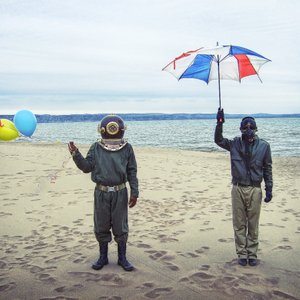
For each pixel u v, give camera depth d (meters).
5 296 3.36
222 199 8.08
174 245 4.90
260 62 4.04
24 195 8.34
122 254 4.04
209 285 3.59
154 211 6.95
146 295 3.36
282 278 3.76
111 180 3.83
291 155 23.25
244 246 4.14
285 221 6.12
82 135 69.06
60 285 3.60
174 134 65.44
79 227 5.83
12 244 4.97
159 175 11.88
